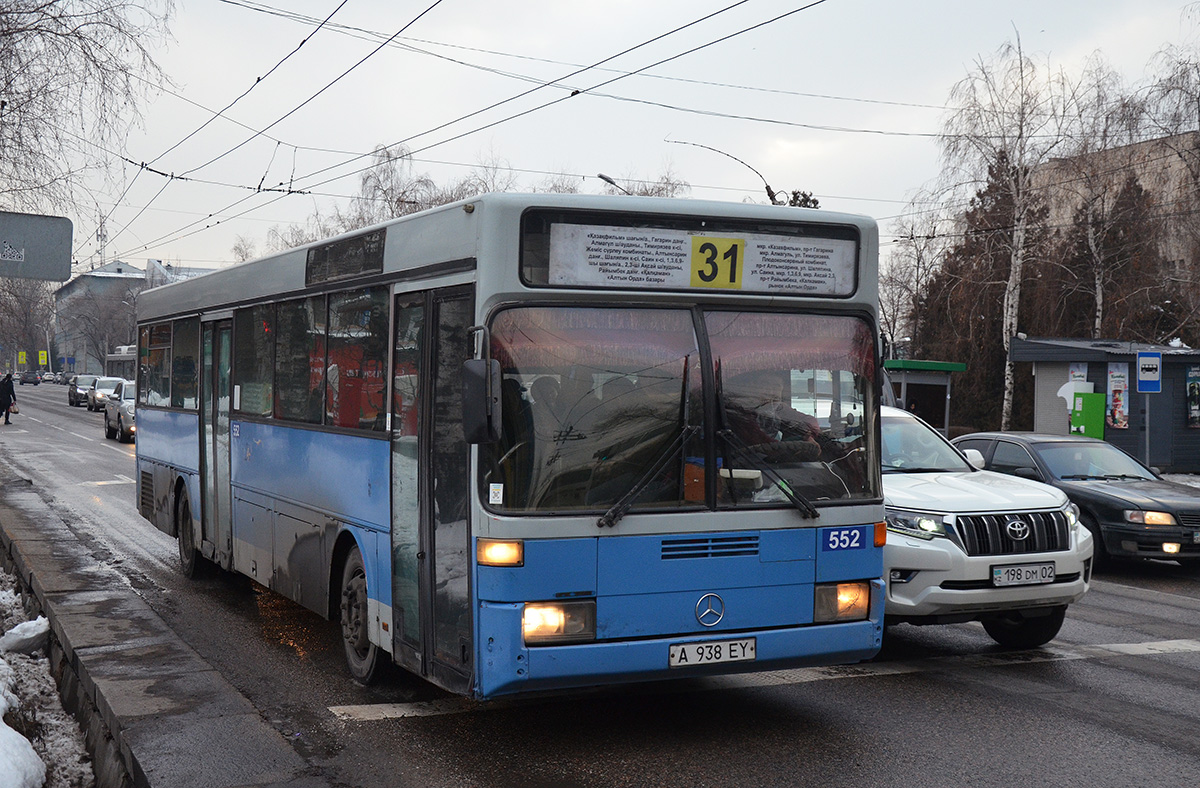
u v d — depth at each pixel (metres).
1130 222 35.78
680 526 5.45
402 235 6.42
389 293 6.55
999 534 7.57
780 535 5.67
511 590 5.20
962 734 6.04
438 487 5.82
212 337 10.23
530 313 5.40
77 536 13.30
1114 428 25.56
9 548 12.77
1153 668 7.68
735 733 6.02
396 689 6.92
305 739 5.87
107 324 98.56
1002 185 35.44
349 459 7.05
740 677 7.34
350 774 5.30
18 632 8.69
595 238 5.51
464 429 5.08
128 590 9.83
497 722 6.21
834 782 5.23
